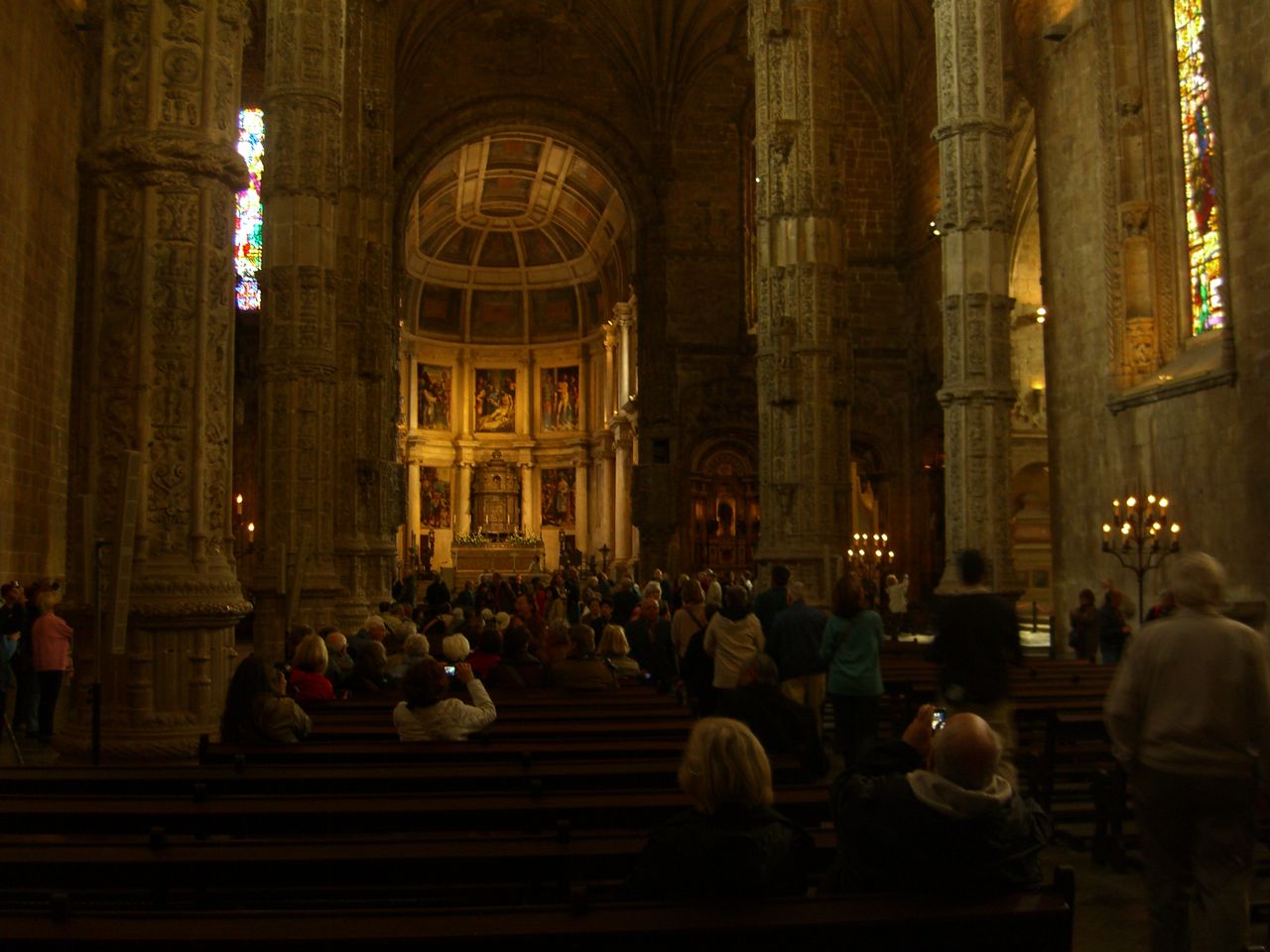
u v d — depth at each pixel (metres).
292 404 16.91
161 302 7.96
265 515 16.89
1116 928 7.16
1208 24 19.11
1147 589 21.86
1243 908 5.26
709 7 41.25
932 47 39.25
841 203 22.52
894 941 3.69
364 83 25.45
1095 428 24.00
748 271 42.47
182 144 7.98
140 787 6.25
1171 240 22.08
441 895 5.37
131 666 7.81
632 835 4.95
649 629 15.30
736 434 42.00
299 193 17.09
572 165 49.47
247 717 7.60
